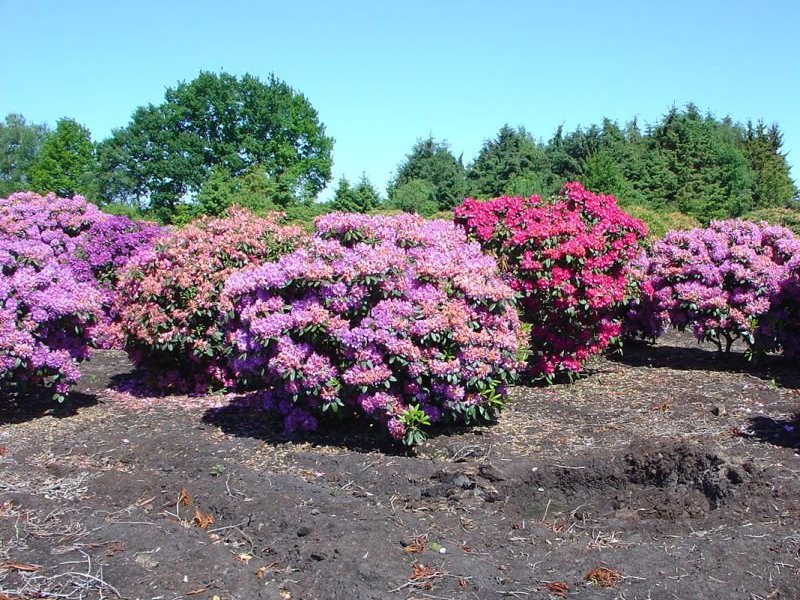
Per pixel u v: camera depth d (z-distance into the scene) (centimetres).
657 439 502
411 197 2992
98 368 867
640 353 929
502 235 782
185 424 621
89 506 408
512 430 584
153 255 707
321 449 545
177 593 312
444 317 528
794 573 322
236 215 766
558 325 750
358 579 322
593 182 2748
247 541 377
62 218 1030
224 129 4194
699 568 332
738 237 834
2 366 589
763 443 522
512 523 406
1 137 5972
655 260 863
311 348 544
